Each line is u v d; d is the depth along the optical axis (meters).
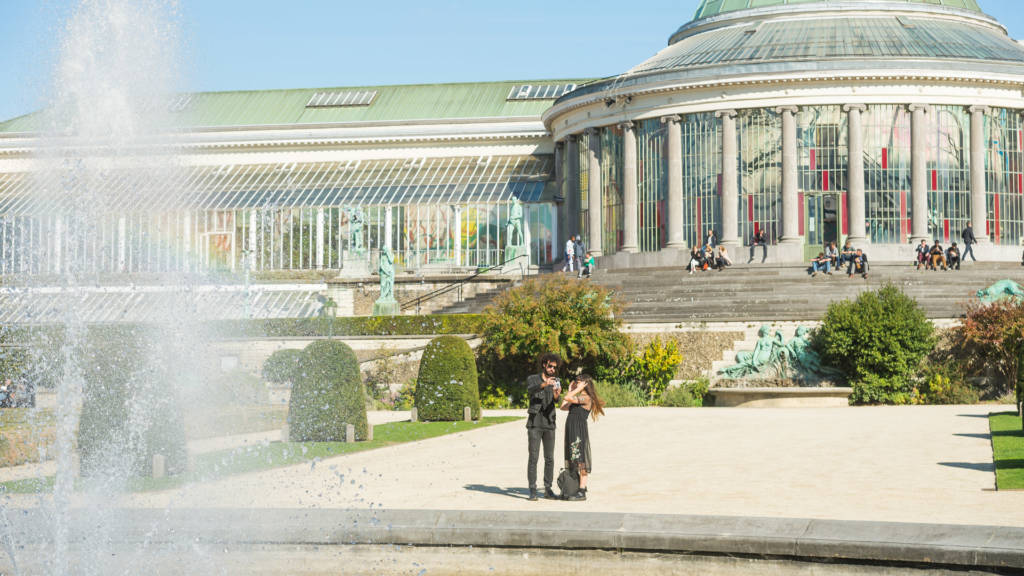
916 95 57.31
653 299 50.34
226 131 77.50
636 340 45.44
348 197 70.50
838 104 57.31
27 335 25.28
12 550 15.63
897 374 41.56
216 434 30.12
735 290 49.53
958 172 57.81
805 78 57.09
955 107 57.94
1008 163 58.72
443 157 74.50
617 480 20.50
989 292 45.94
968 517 15.83
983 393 41.84
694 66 58.12
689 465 22.66
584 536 14.88
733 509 16.86
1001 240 58.28
